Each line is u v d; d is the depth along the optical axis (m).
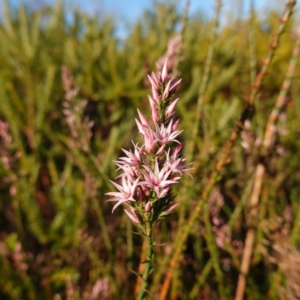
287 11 0.19
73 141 0.36
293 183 0.38
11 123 0.38
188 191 0.26
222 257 0.32
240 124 0.19
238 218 0.34
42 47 0.50
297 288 0.25
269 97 0.50
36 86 0.43
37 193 0.39
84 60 0.49
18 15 0.54
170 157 0.13
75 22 0.56
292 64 0.25
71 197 0.35
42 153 0.42
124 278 0.31
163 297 0.26
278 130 0.27
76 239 0.33
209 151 0.28
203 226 0.29
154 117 0.13
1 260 0.30
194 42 0.53
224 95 0.51
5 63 0.47
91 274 0.32
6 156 0.30
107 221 0.34
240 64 0.50
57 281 0.31
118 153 0.41
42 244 0.36
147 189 0.13
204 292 0.30
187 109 0.44
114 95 0.45
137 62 0.48
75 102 0.28
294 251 0.26
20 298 0.29
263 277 0.31
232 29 0.52
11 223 0.38
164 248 0.31
